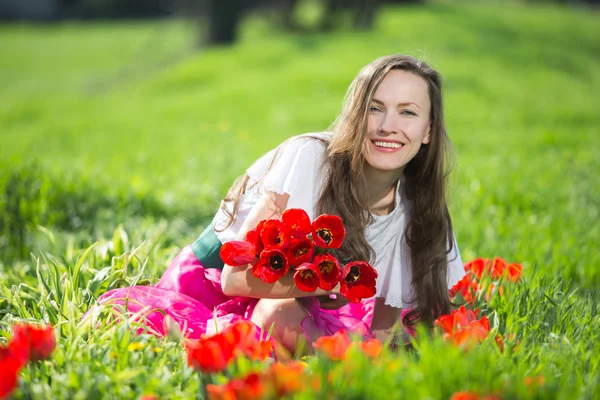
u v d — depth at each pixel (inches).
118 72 1072.2
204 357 89.6
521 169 332.8
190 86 812.6
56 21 1897.1
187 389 96.7
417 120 122.7
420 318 134.0
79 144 507.8
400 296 136.1
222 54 938.7
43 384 94.2
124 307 117.2
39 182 255.1
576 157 365.7
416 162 132.4
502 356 101.3
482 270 150.9
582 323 121.8
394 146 122.1
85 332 111.7
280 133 532.4
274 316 119.5
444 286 133.4
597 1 1814.7
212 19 1100.5
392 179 128.8
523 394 85.8
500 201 265.1
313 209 124.1
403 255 136.6
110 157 429.7
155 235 186.5
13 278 157.1
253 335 94.9
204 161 395.2
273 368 86.0
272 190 121.6
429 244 132.6
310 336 118.9
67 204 250.7
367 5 1078.4
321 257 103.7
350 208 122.7
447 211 134.7
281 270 104.5
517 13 1466.5
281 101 664.4
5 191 239.6
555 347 111.8
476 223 227.8
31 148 481.1
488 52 937.5
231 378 90.4
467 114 598.5
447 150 131.6
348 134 122.0
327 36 989.8
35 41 1520.7
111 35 1577.3
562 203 262.5
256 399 80.4
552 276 154.9
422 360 91.3
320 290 116.9
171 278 131.6
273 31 1173.7
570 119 582.2
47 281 136.9
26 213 234.2
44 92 943.7
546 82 816.9
